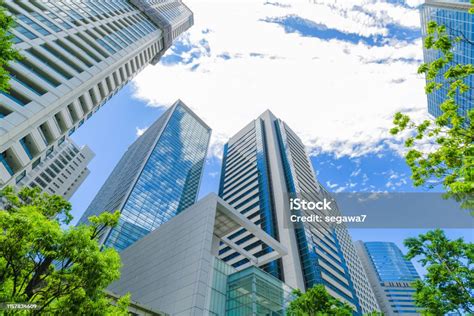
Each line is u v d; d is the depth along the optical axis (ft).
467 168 27.53
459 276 46.96
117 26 171.22
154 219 292.81
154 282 96.02
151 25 216.33
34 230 30.09
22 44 98.99
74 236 32.45
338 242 275.39
